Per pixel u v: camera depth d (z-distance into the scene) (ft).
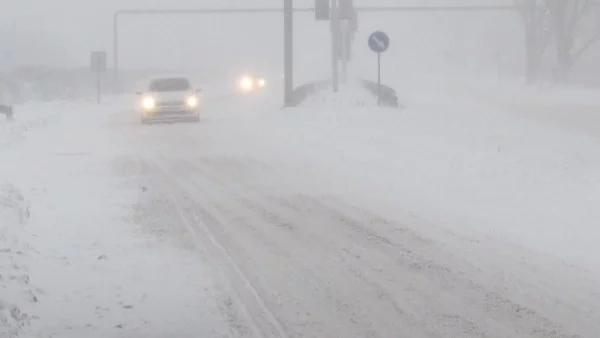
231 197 78.69
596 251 55.26
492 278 48.39
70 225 64.59
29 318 40.75
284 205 74.13
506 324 39.88
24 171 96.89
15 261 50.29
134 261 53.26
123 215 69.00
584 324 39.83
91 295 45.44
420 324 39.91
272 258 53.93
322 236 60.70
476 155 107.45
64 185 86.02
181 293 45.83
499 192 80.07
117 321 40.86
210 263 52.65
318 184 86.89
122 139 141.28
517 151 112.78
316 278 48.75
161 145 130.52
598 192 78.89
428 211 70.33
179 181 89.56
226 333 38.91
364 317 41.11
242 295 45.29
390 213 69.56
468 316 41.16
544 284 47.09
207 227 64.23
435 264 51.72
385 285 47.03
